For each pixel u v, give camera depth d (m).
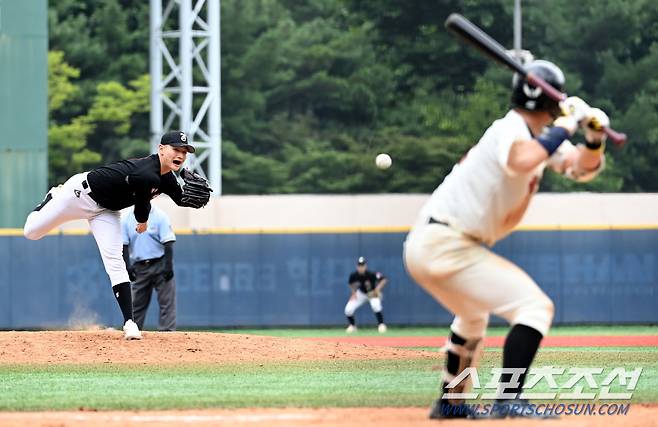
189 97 65.75
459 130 115.50
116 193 28.33
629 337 51.19
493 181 15.78
